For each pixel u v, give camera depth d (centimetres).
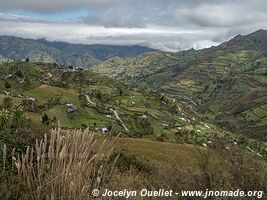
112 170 363
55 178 327
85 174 338
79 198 323
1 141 687
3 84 16825
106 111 15762
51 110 13238
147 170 1159
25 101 11225
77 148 333
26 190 351
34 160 408
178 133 14150
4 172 391
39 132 797
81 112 14150
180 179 707
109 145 355
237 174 664
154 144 6450
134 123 14875
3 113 3139
